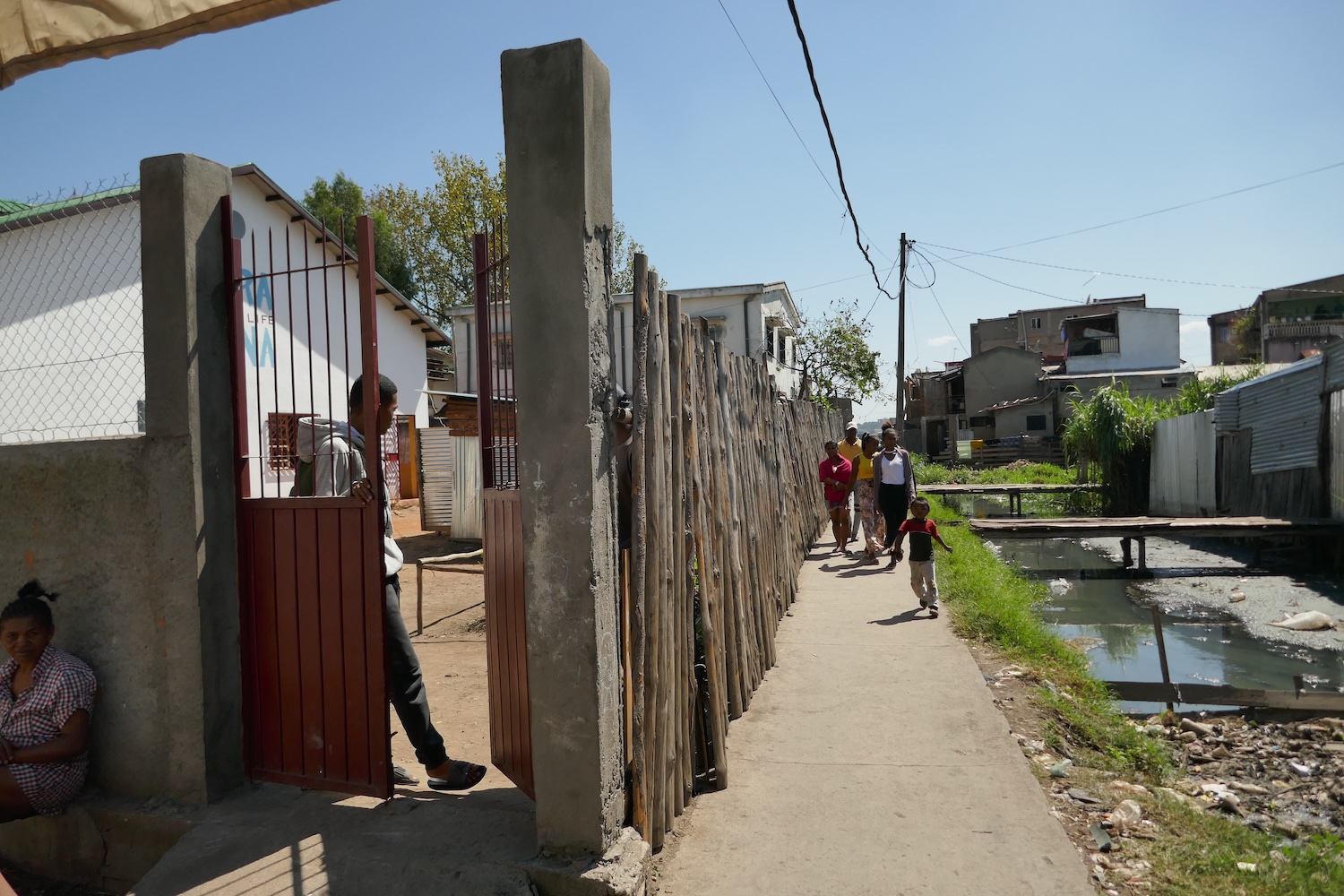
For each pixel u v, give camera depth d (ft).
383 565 11.91
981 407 151.84
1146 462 72.74
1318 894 10.76
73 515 12.96
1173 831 12.56
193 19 13.33
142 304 12.55
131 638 12.73
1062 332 151.33
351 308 49.11
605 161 10.52
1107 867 11.27
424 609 30.12
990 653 21.99
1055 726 16.96
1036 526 47.19
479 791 12.87
